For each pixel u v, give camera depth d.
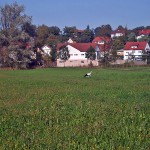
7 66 88.56
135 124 14.88
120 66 85.44
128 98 24.92
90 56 104.69
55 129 14.06
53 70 75.50
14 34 89.31
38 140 12.25
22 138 12.58
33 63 93.19
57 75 57.84
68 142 11.96
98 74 57.00
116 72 62.03
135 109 19.25
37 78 50.19
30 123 15.27
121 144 11.71
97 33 193.75
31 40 91.31
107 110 18.89
